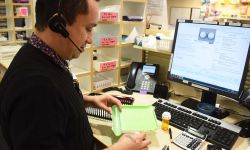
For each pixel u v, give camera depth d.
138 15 1.94
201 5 2.59
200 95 1.56
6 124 0.74
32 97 0.68
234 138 1.08
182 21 1.43
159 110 1.33
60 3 0.75
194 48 1.38
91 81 1.67
